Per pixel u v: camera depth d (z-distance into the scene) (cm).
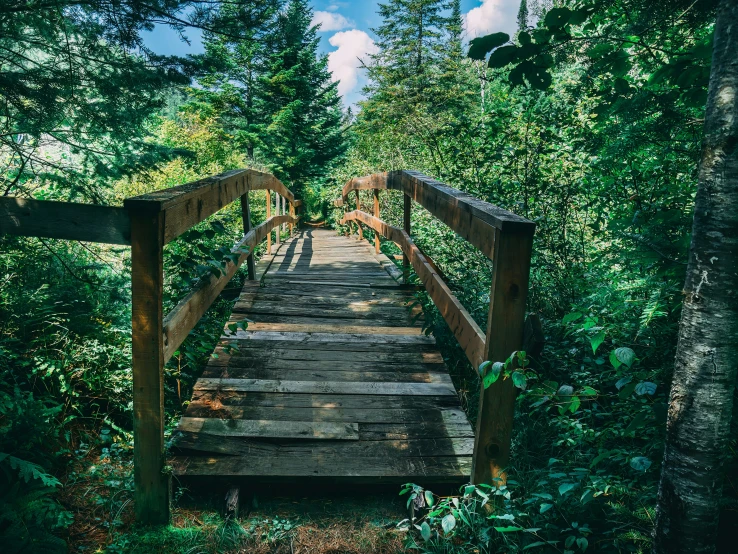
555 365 314
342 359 368
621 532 200
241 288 554
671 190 283
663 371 250
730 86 130
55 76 354
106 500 226
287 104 2123
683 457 149
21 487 212
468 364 379
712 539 152
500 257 199
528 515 205
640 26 219
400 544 213
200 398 306
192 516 227
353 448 263
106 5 344
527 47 206
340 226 1355
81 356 304
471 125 469
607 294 284
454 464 252
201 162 1225
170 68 397
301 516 231
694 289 143
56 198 434
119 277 413
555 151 416
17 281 348
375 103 2497
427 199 335
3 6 307
